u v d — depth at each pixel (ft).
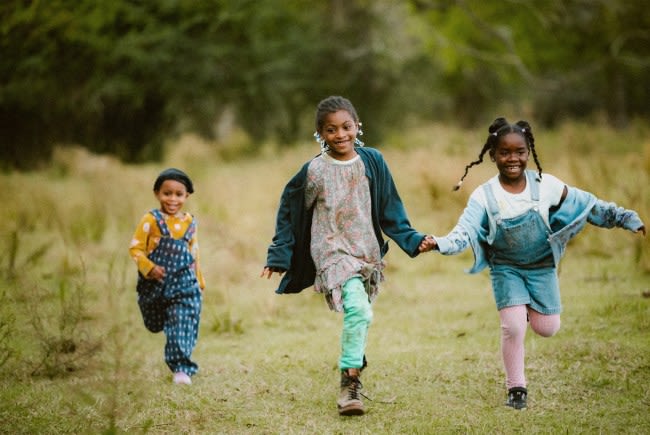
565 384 18.80
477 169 53.11
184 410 17.60
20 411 17.54
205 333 26.04
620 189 39.19
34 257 31.48
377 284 18.31
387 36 107.76
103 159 76.02
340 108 17.71
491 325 25.16
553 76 119.44
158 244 20.80
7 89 70.03
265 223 44.93
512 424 16.31
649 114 114.42
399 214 18.28
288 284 18.52
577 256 34.32
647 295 26.27
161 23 84.79
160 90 87.04
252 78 92.89
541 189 17.53
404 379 19.84
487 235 17.85
